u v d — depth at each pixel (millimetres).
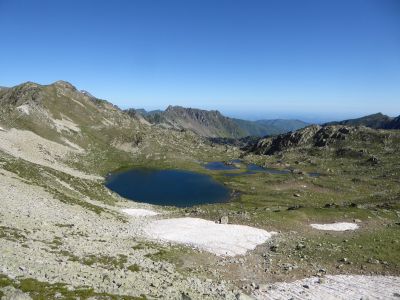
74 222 52250
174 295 30078
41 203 56156
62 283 25078
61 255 33594
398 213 84938
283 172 196125
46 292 22625
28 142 161625
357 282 42844
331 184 154125
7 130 162375
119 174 183000
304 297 38031
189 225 69500
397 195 124000
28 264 27734
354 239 62406
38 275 25656
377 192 138250
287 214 78938
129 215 80500
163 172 194625
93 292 24469
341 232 68375
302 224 73312
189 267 44625
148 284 31438
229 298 33906
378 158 198000
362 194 137000
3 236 34000
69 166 163250
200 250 53438
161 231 64500
